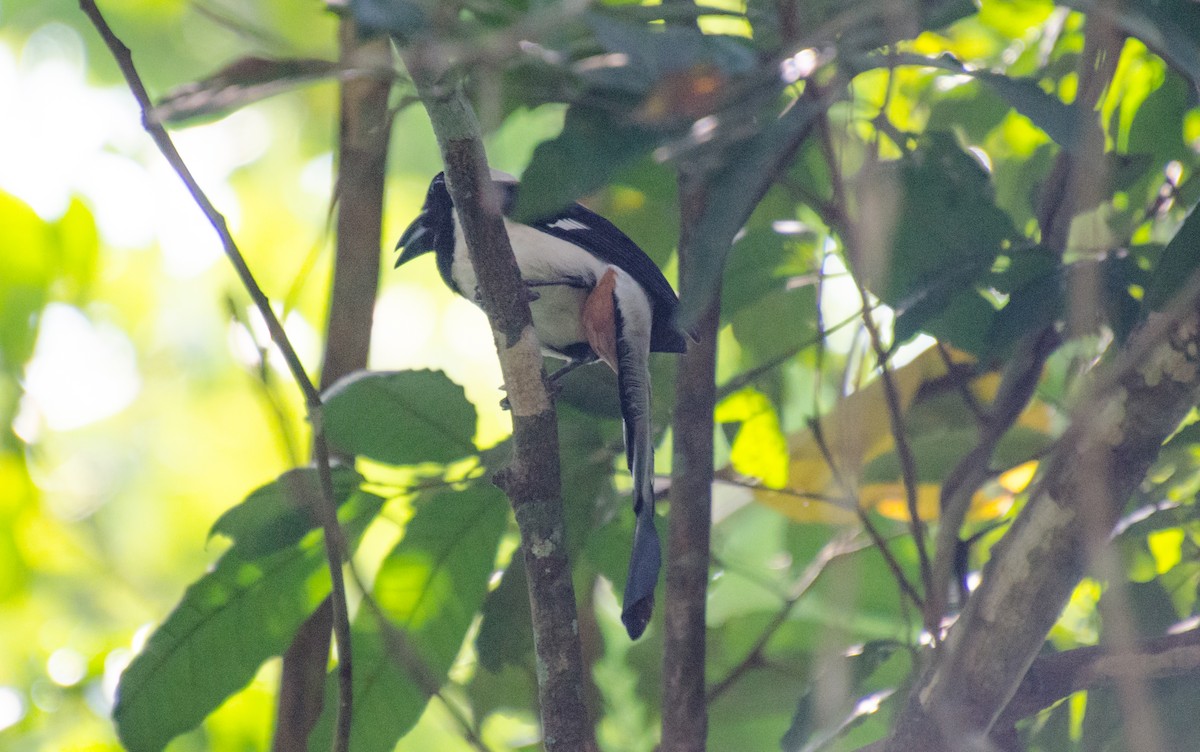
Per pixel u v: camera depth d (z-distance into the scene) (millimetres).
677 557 5961
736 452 7664
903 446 5504
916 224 5965
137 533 13836
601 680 8406
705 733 5809
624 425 6816
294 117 14008
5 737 9156
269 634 6273
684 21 5520
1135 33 5066
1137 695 4152
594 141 5117
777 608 7828
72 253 9750
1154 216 6859
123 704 6176
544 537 5480
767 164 4934
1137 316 5684
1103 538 4387
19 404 9734
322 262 13234
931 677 5621
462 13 5637
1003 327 5871
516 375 5512
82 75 12695
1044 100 4957
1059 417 7281
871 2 4832
